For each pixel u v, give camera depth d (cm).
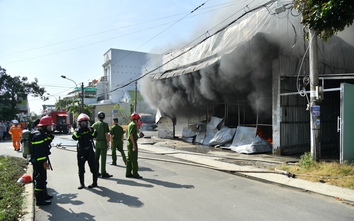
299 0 623
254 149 1170
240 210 465
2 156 1005
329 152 1209
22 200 492
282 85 1120
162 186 621
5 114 3023
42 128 514
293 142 1154
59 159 1008
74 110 3931
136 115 720
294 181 650
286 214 447
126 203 501
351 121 829
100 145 701
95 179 612
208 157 1059
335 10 516
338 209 473
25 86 3303
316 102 796
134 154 700
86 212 457
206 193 566
